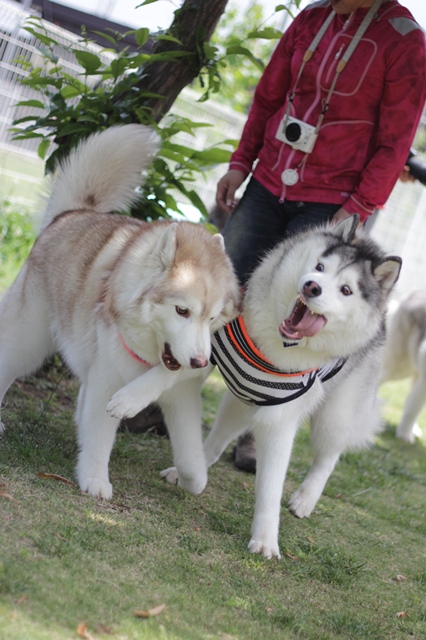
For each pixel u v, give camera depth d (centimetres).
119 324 307
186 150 489
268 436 327
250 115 441
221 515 351
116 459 397
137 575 256
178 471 354
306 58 390
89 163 395
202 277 296
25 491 294
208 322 301
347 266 308
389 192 383
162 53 452
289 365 316
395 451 644
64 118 462
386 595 324
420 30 376
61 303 351
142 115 461
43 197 424
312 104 392
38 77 461
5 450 340
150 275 299
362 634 272
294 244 327
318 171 393
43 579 224
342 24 387
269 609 270
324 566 333
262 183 416
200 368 305
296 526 384
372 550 382
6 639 185
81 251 350
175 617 235
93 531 275
